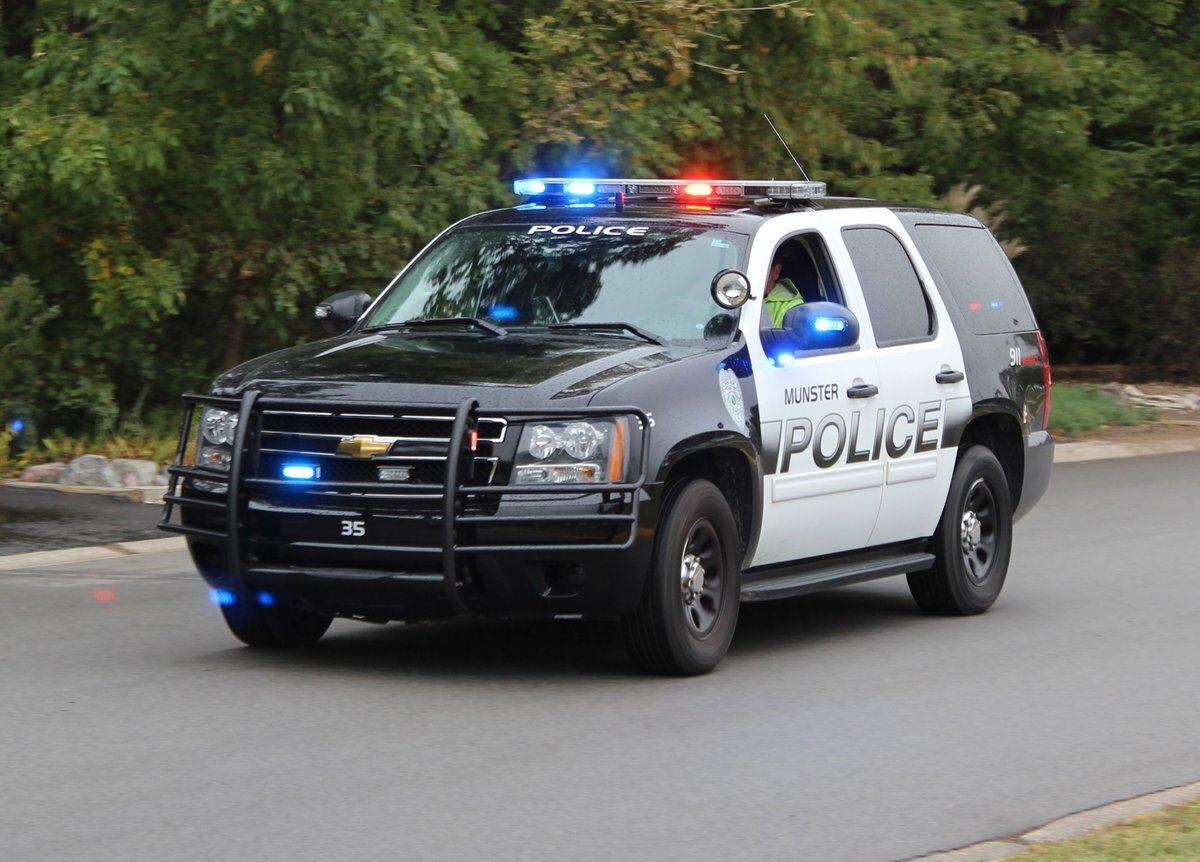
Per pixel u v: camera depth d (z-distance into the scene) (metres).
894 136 37.16
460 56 26.14
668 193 13.63
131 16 23.14
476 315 12.80
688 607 11.65
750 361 12.18
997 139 37.78
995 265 15.92
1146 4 41.84
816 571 13.25
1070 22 43.47
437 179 25.39
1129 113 41.56
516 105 26.70
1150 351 39.91
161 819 8.32
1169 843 8.02
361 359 11.63
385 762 9.46
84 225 24.59
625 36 27.55
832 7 28.42
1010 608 15.20
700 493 11.52
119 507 19.61
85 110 23.23
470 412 10.80
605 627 13.67
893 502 13.73
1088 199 39.34
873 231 14.21
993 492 15.02
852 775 9.47
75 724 10.22
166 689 11.18
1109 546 18.88
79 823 8.24
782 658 12.76
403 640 13.05
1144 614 14.91
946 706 11.27
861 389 13.19
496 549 10.74
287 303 24.34
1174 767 9.84
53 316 23.84
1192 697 11.70
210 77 23.39
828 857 7.98
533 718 10.54
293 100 22.72
